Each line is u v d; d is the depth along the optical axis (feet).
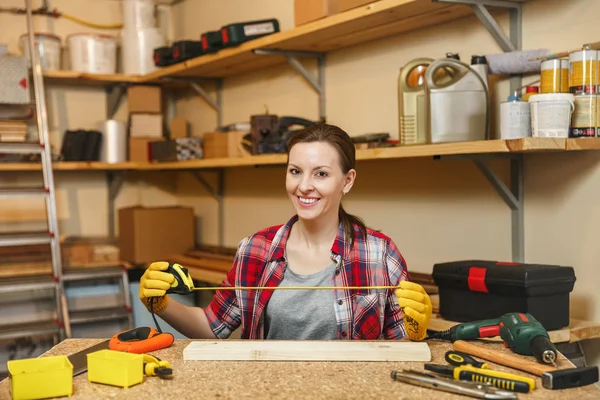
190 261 12.09
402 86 7.66
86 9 14.49
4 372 12.57
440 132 7.11
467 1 7.11
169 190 15.67
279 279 5.83
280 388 3.88
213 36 10.78
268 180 12.30
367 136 8.71
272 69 12.07
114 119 14.74
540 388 3.81
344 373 4.16
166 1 15.23
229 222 13.65
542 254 7.52
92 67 13.30
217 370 4.26
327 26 8.64
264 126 10.07
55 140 14.25
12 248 13.00
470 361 4.29
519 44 7.57
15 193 11.64
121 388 3.96
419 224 9.16
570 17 7.09
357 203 10.28
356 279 5.72
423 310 4.78
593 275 6.98
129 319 12.48
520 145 6.02
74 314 12.24
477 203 8.28
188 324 5.86
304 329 5.71
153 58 13.25
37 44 12.92
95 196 14.80
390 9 7.65
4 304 12.59
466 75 7.12
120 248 13.34
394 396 3.73
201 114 14.49
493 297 6.40
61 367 3.98
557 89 6.39
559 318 6.34
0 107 12.83
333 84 10.60
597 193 6.91
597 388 3.82
